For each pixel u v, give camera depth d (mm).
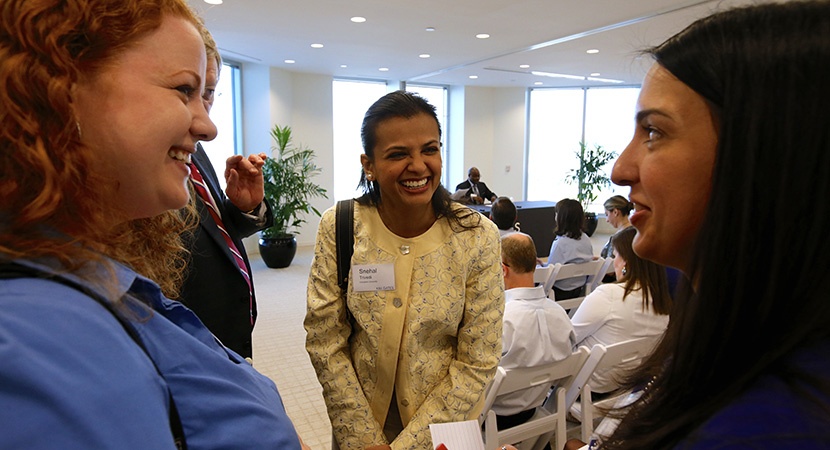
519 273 1926
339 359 1104
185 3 475
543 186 10039
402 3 4246
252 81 7234
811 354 304
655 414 392
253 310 1261
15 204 351
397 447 1011
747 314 333
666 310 1583
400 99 1005
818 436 272
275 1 4191
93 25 379
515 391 1582
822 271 304
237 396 465
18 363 287
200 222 1038
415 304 1058
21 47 350
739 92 326
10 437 280
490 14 4574
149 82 422
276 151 7289
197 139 494
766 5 353
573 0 4137
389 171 999
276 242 6180
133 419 333
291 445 514
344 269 1092
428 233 1087
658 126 382
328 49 6098
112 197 427
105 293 376
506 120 9781
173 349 424
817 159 300
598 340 1946
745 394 319
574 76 8227
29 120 348
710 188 356
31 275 340
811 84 303
